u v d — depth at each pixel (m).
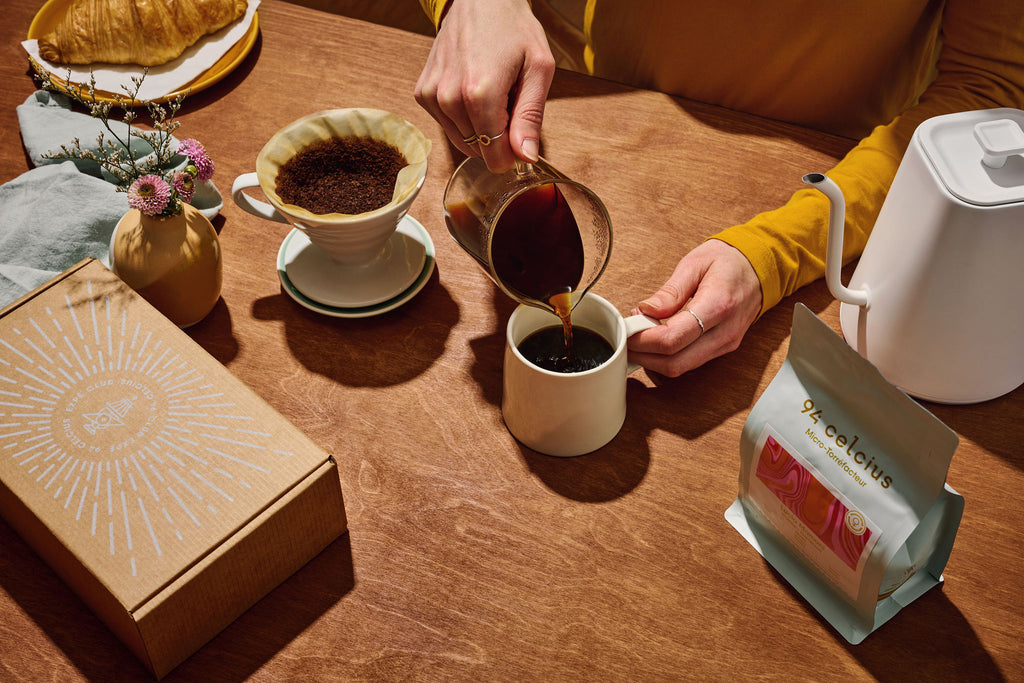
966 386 0.74
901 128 0.93
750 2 1.15
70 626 0.63
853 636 0.63
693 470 0.74
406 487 0.73
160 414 0.65
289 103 1.05
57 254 0.84
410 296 0.86
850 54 1.16
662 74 1.29
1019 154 0.64
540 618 0.65
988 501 0.71
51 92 1.04
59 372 0.68
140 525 0.58
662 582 0.67
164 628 0.57
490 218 0.69
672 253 0.90
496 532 0.70
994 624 0.64
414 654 0.63
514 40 0.79
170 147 0.96
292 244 0.89
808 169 0.98
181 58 1.08
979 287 0.65
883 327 0.73
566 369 0.73
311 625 0.64
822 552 0.63
